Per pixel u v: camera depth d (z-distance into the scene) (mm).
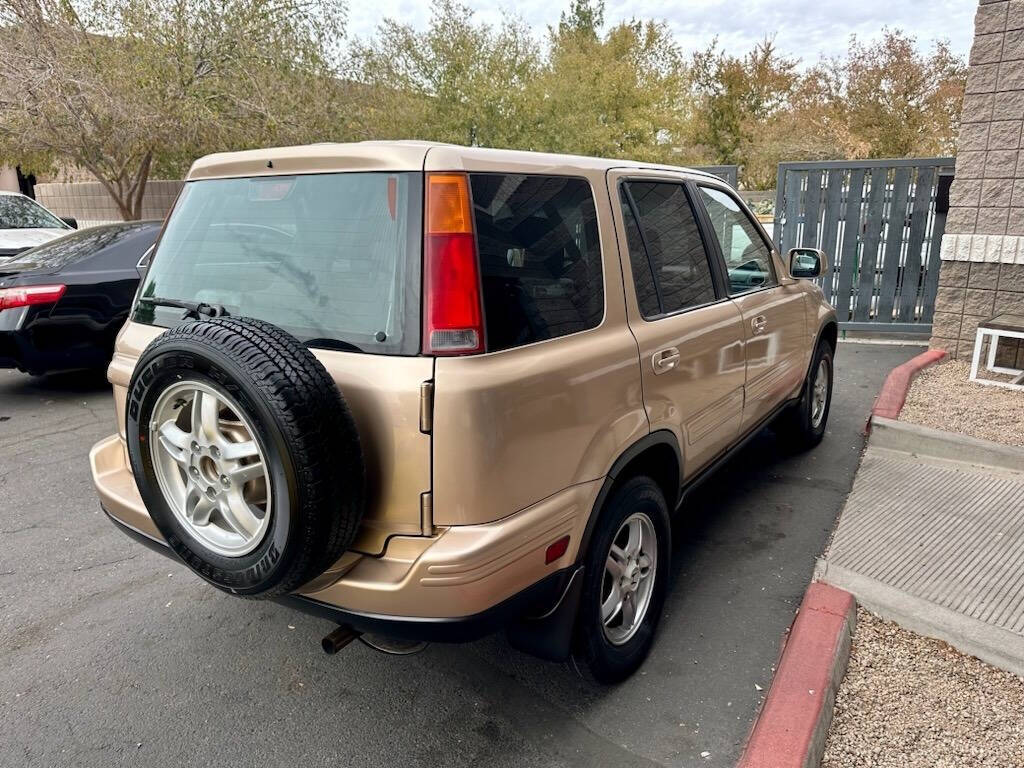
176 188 17266
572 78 26234
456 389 1962
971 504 4023
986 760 2275
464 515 2021
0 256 9039
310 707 2695
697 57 34062
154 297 2744
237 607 3365
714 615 3229
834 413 6090
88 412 6328
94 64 12344
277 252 2340
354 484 1981
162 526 2312
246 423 1964
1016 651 2705
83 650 3039
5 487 4730
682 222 3268
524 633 2467
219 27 13305
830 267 8969
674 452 2957
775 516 4199
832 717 2473
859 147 30797
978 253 6582
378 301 2080
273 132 13641
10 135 12430
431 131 21266
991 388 5926
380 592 2023
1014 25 6055
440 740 2518
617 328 2598
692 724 2570
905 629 2945
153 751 2479
